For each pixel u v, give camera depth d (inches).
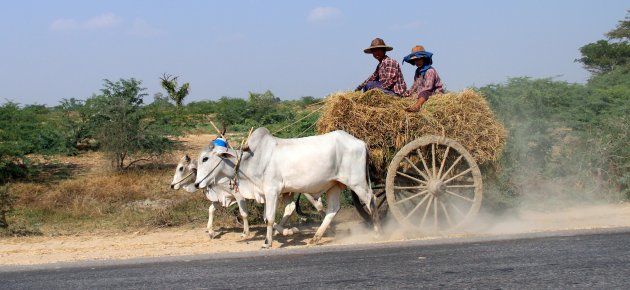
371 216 346.0
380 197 374.9
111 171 607.2
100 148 661.3
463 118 346.0
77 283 257.6
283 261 288.7
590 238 322.3
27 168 582.6
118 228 415.5
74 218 443.8
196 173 383.6
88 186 521.3
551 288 229.9
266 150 337.1
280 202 431.5
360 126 343.9
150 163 650.8
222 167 342.0
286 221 376.2
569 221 398.6
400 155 338.3
